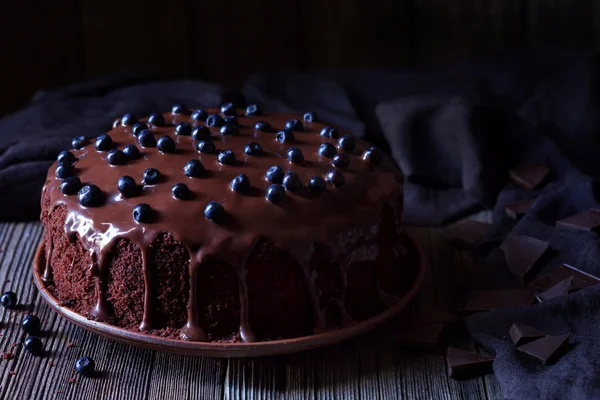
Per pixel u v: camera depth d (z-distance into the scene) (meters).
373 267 0.94
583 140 1.22
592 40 1.46
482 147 1.18
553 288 1.00
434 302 1.02
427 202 1.17
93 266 0.90
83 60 1.48
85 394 0.90
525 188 1.16
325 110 1.23
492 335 0.95
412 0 1.48
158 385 0.92
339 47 1.50
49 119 1.21
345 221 0.91
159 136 0.98
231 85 1.46
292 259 0.90
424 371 0.94
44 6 1.45
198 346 0.89
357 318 0.93
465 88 1.28
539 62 1.31
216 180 0.92
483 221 1.15
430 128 1.20
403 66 1.50
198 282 0.89
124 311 0.91
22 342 0.96
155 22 1.47
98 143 0.97
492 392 0.92
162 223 0.89
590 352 0.92
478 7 1.47
